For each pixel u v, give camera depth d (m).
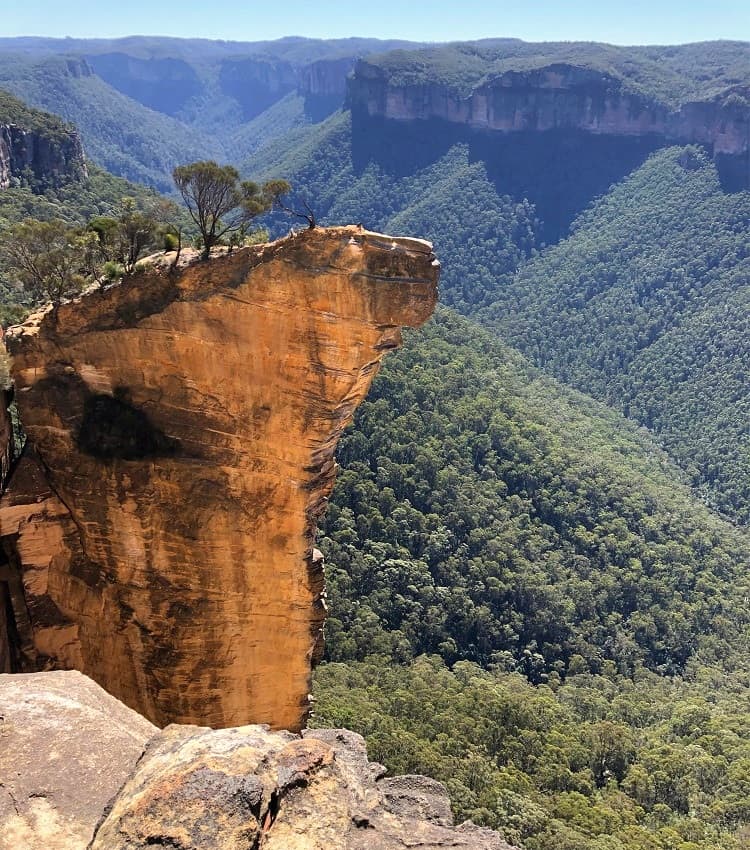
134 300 22.95
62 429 23.55
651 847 45.88
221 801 9.31
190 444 23.48
